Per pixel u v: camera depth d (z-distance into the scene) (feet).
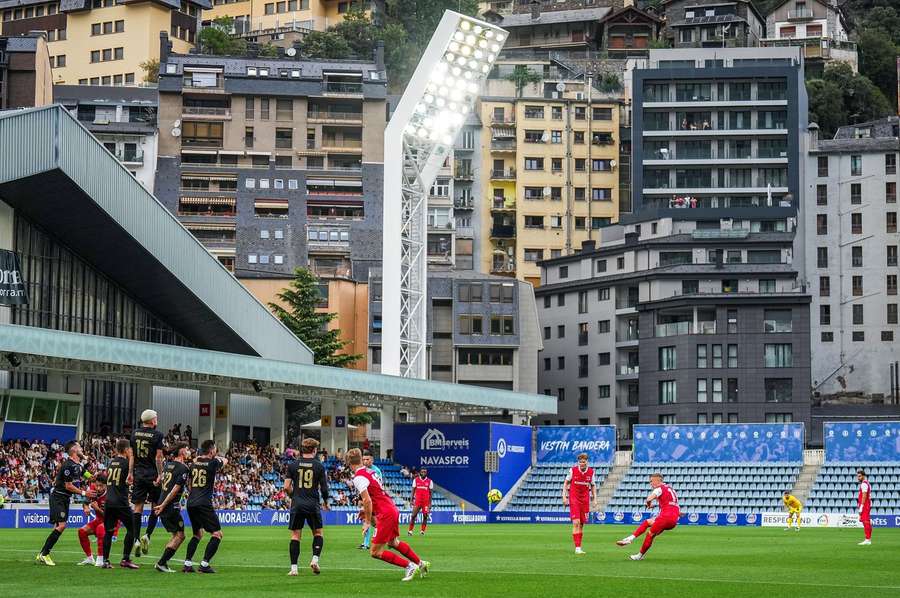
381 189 574.56
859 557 146.92
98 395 300.20
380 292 516.73
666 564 126.72
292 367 271.08
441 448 333.62
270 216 558.97
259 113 579.07
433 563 126.93
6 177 252.01
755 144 602.85
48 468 236.63
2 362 233.14
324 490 102.99
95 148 270.26
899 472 314.96
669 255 526.57
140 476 109.09
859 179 595.06
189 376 275.18
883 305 583.58
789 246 522.88
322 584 93.15
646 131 605.31
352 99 585.22
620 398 517.96
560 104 629.92
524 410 350.02
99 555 107.04
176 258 296.10
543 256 621.31
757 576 109.09
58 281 288.30
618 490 338.13
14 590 85.46
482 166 625.82
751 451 330.75
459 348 495.00
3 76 545.44
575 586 94.48
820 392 581.53
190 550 103.55
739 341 478.59
